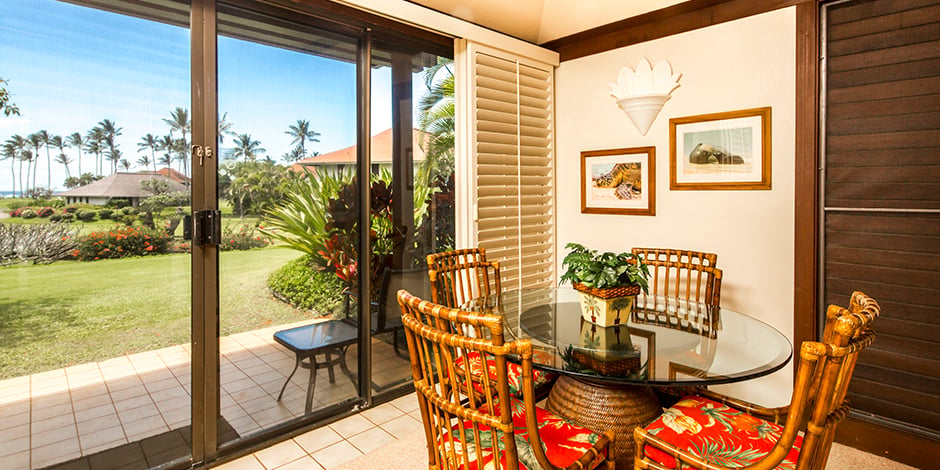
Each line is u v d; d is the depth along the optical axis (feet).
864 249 7.79
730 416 5.48
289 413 8.26
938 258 7.16
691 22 9.50
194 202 7.12
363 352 9.23
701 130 9.42
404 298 4.61
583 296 6.56
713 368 5.00
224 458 7.43
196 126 7.09
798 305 8.33
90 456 6.37
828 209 8.07
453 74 10.44
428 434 4.87
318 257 8.55
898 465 7.37
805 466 3.74
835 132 7.98
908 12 7.29
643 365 5.09
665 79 9.89
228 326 7.54
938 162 7.12
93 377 6.39
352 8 8.38
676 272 9.52
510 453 4.09
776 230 8.63
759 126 8.70
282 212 8.07
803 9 8.11
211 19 7.15
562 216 12.02
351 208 8.97
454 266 8.50
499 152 10.59
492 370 6.77
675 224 9.92
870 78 7.63
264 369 7.94
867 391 7.81
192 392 7.18
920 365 7.33
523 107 11.07
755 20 8.71
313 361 8.55
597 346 5.68
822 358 3.56
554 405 6.61
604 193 11.05
